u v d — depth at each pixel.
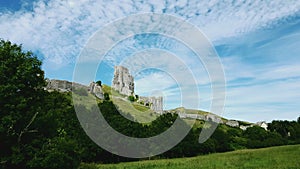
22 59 25.23
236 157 41.72
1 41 25.41
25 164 22.78
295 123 103.75
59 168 23.62
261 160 34.78
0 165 21.97
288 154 41.31
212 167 30.55
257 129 92.88
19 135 22.66
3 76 23.45
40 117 24.38
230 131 97.19
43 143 23.77
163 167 33.44
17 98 23.28
